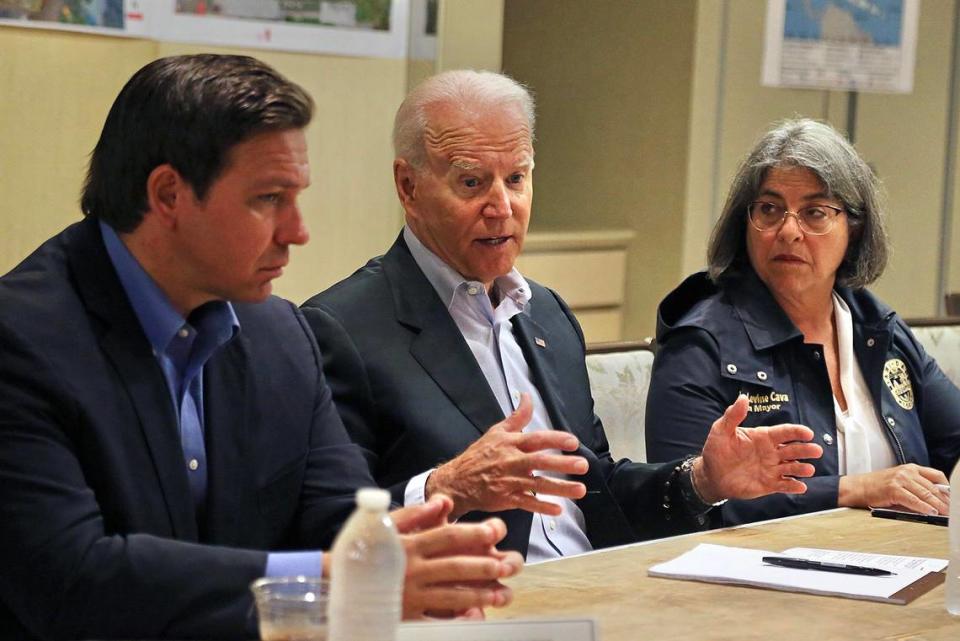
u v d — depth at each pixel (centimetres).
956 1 763
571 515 331
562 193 766
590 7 744
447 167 320
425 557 212
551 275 704
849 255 393
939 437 404
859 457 377
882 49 734
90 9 484
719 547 279
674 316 398
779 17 708
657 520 327
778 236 379
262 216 231
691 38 700
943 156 775
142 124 230
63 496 218
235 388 250
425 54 585
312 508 260
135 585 212
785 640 219
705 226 721
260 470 252
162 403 235
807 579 254
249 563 215
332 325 310
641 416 394
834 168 379
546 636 195
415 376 311
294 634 179
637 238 733
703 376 373
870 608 239
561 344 345
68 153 488
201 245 231
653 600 239
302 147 234
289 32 540
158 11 503
